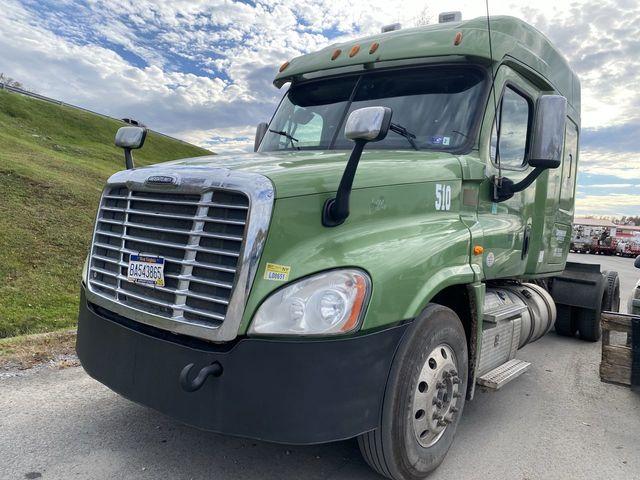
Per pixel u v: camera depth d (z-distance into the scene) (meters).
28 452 3.39
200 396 2.68
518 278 5.35
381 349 2.76
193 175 2.86
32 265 9.18
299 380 2.54
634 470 3.58
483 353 4.03
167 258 2.89
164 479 3.17
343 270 2.70
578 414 4.59
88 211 14.11
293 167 2.95
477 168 3.83
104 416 3.97
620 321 4.41
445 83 4.14
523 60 4.45
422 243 3.14
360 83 4.48
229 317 2.60
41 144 38.31
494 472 3.46
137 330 3.02
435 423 3.25
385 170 3.20
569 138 6.03
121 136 3.85
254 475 3.27
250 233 2.60
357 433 2.70
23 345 5.38
